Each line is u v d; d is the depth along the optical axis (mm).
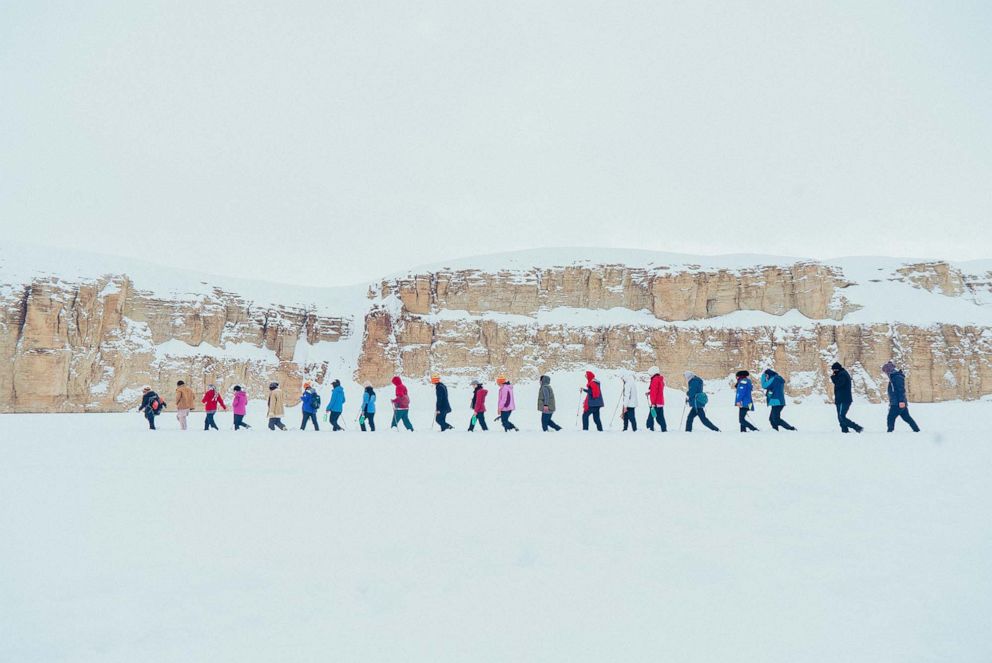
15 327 55750
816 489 9680
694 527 7445
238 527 7633
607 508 8500
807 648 4195
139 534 7281
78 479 11258
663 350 70250
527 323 73688
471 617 4867
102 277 62750
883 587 5289
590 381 22984
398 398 24891
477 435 20875
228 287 74938
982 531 7023
